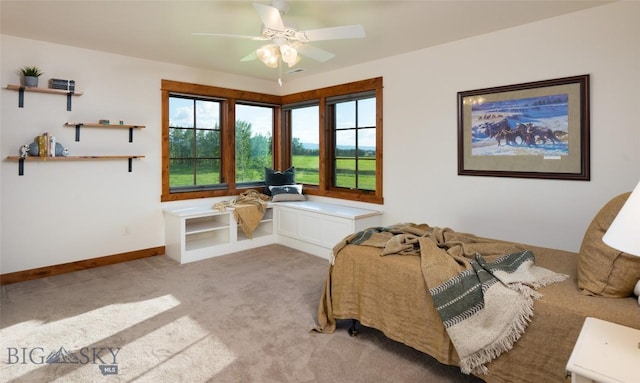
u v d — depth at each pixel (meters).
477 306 1.86
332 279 2.60
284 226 5.10
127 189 4.33
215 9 2.91
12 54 3.55
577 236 3.05
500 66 3.41
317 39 2.76
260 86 5.54
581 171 3.00
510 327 1.74
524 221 3.34
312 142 5.53
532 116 3.24
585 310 1.58
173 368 2.16
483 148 3.56
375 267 2.35
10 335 2.55
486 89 3.50
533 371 1.69
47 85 3.75
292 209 4.94
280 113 5.86
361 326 2.72
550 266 2.18
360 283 2.44
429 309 2.06
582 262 1.83
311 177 5.59
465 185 3.72
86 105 3.99
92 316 2.85
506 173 3.41
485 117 3.53
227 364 2.21
